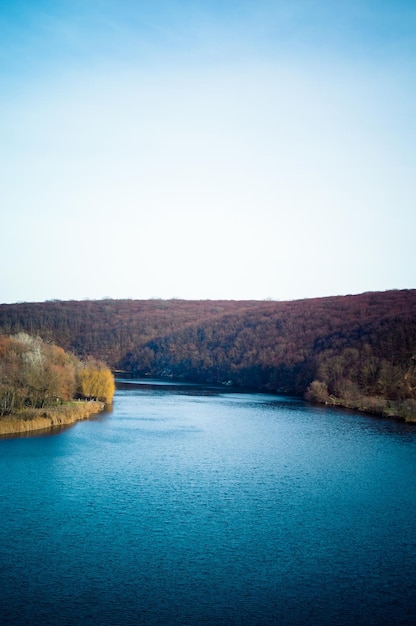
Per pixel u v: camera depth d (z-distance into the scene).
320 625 28.42
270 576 33.50
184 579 32.91
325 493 49.50
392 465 59.78
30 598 30.31
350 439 74.44
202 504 45.88
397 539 39.25
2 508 43.84
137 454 63.25
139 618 28.67
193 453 64.50
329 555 36.53
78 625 27.86
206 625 28.20
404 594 31.69
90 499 46.47
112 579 32.66
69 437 72.12
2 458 59.62
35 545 36.97
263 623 28.50
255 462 60.59
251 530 40.44
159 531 39.84
